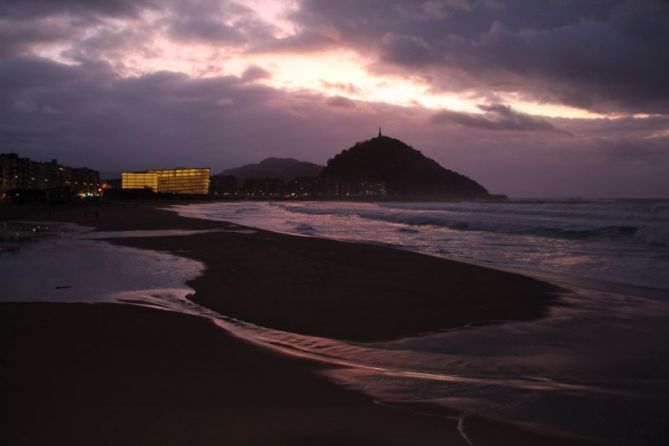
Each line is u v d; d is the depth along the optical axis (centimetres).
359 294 1197
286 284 1333
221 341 757
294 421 445
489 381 594
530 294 1186
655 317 961
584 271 1530
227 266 1675
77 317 901
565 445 412
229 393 522
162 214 5988
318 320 951
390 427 434
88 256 1966
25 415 449
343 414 465
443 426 441
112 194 16200
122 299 1123
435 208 7231
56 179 16512
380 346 778
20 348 691
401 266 1652
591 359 705
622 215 3906
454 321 944
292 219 5094
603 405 510
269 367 628
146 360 645
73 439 400
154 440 399
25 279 1412
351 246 2281
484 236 2772
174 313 956
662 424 462
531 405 504
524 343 795
